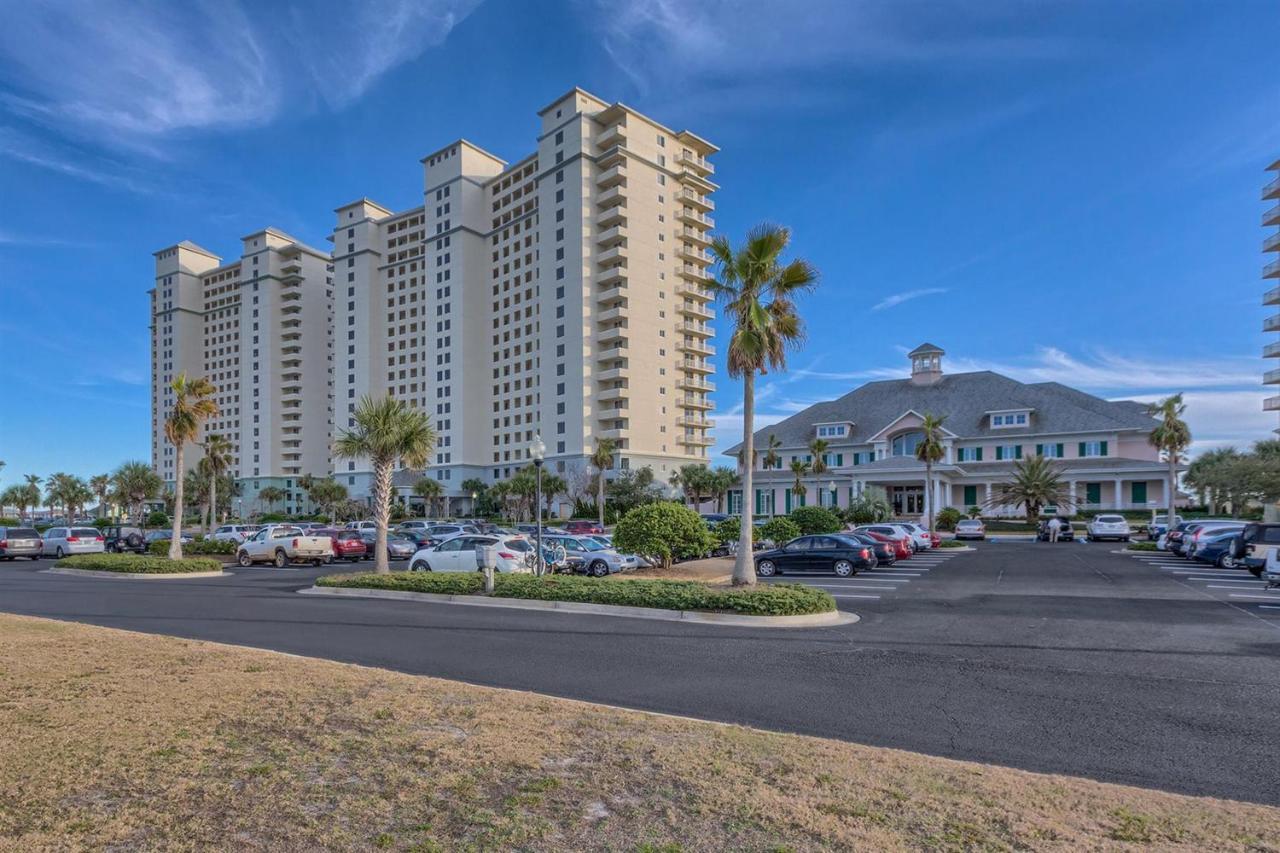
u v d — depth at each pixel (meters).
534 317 89.62
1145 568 24.94
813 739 6.00
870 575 23.03
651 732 6.07
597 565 22.69
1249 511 49.44
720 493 74.44
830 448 67.31
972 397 65.44
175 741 5.69
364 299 107.31
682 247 89.56
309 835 4.09
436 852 3.90
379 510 21.97
